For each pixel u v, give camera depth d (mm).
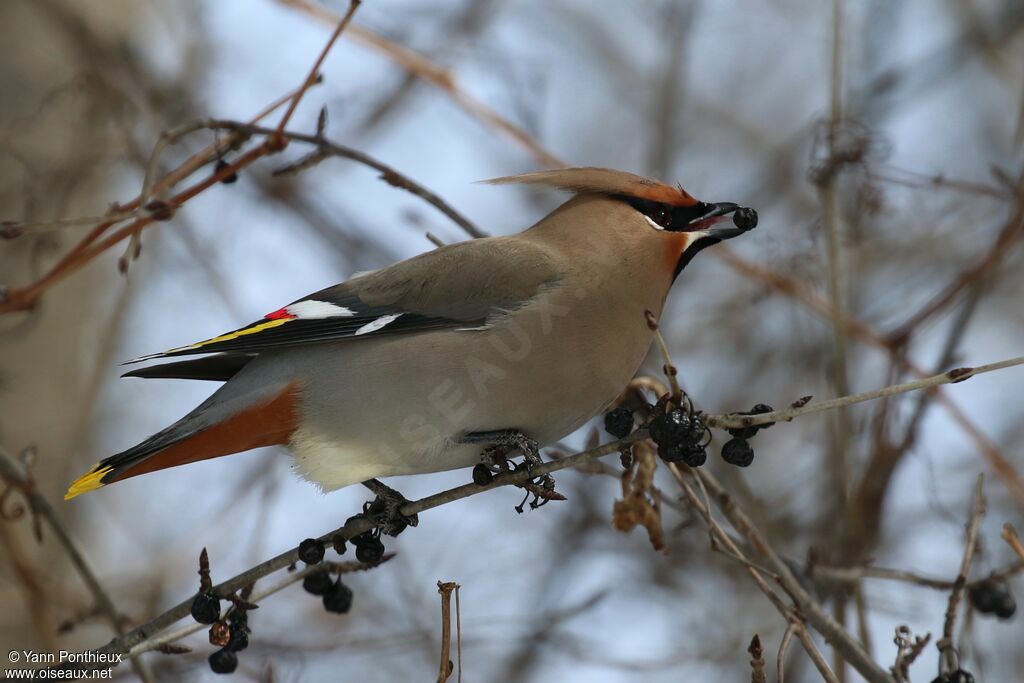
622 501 8219
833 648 8641
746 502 11898
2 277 11273
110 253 12711
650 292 9281
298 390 8836
